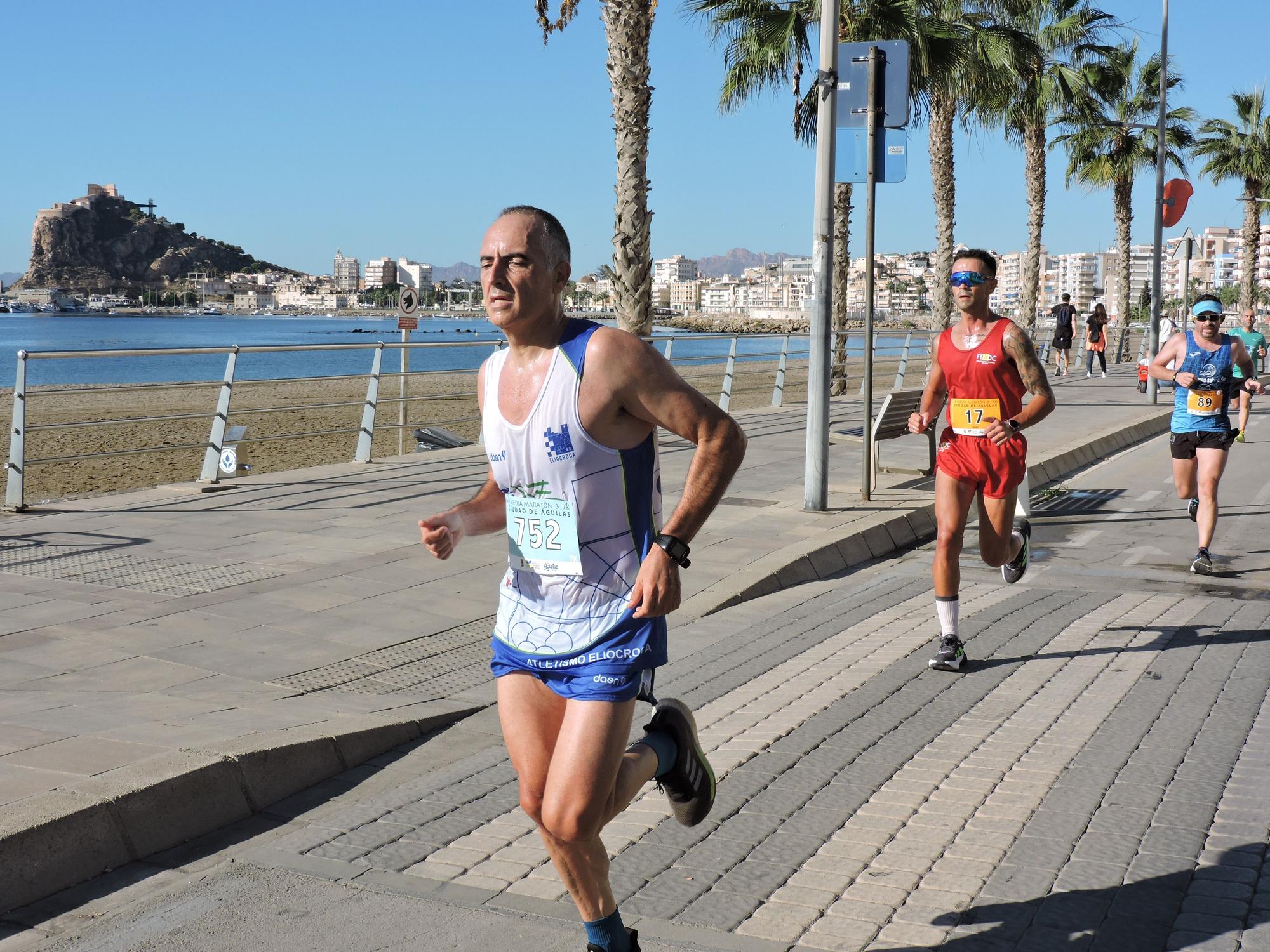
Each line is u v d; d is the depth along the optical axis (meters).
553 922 3.33
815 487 9.80
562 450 2.70
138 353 10.41
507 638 2.84
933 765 4.51
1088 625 6.69
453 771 4.56
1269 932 3.17
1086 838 3.80
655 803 4.20
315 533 8.79
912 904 3.38
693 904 3.41
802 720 5.05
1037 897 3.40
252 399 26.75
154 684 5.28
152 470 15.75
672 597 2.65
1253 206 45.84
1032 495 11.87
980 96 27.41
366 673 5.65
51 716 4.69
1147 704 5.22
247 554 8.02
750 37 20.81
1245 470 13.54
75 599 6.71
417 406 25.12
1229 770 4.39
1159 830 3.85
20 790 3.80
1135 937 3.16
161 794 3.91
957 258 5.76
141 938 3.26
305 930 3.29
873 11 20.42
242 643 6.02
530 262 2.68
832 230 9.69
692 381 29.67
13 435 9.68
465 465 12.60
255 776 4.24
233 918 3.37
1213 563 8.47
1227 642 6.26
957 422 5.82
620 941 2.89
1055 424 17.72
